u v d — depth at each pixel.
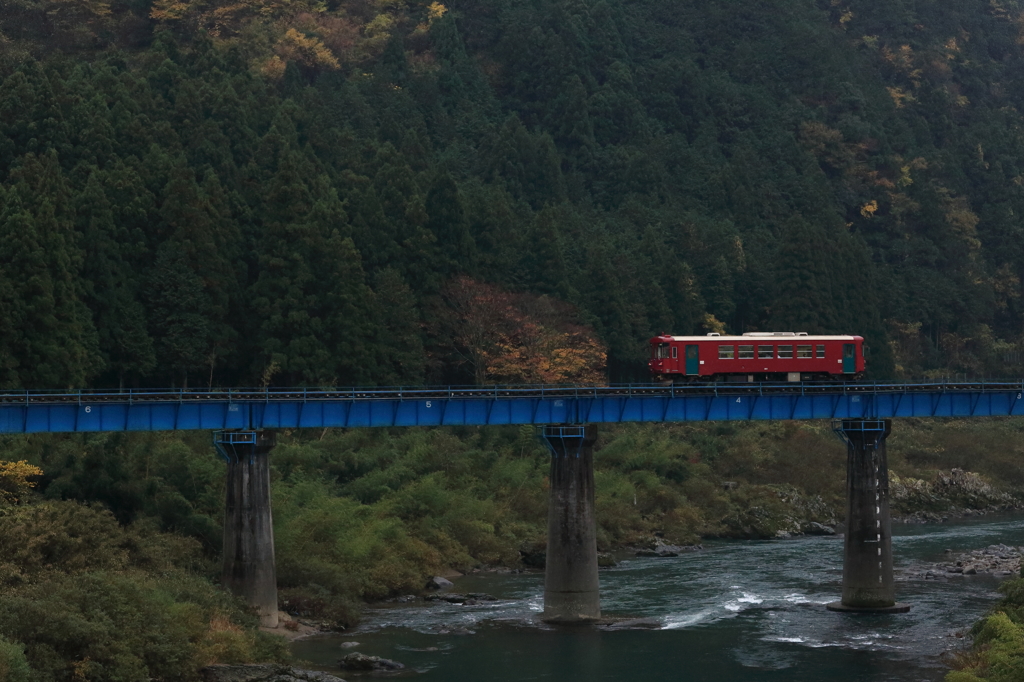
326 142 164.38
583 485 80.31
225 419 75.06
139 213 123.00
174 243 122.88
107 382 121.19
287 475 105.88
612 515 117.94
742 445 149.62
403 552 95.38
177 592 67.88
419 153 177.88
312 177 146.38
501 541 105.56
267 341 124.88
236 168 142.88
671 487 131.50
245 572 74.62
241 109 153.25
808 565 102.56
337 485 108.44
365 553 90.25
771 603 85.31
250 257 132.50
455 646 72.38
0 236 108.38
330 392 81.69
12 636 54.97
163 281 121.19
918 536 119.50
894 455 158.62
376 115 199.12
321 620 77.38
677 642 73.38
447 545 100.88
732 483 139.00
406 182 150.25
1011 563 99.94
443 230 145.00
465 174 193.62
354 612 79.19
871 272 192.25
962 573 97.12
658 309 164.62
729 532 125.06
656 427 153.12
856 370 100.88
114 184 124.44
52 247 110.06
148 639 59.47
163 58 173.50
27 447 89.69
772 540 123.00
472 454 122.12
